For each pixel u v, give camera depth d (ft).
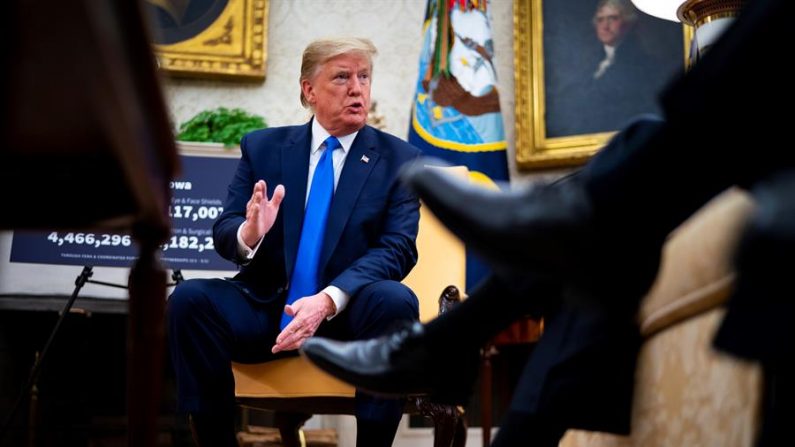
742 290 3.11
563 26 17.92
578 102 17.62
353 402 8.30
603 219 3.48
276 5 18.43
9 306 14.98
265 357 8.07
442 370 4.75
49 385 15.90
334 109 8.76
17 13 2.48
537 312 4.76
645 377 4.86
